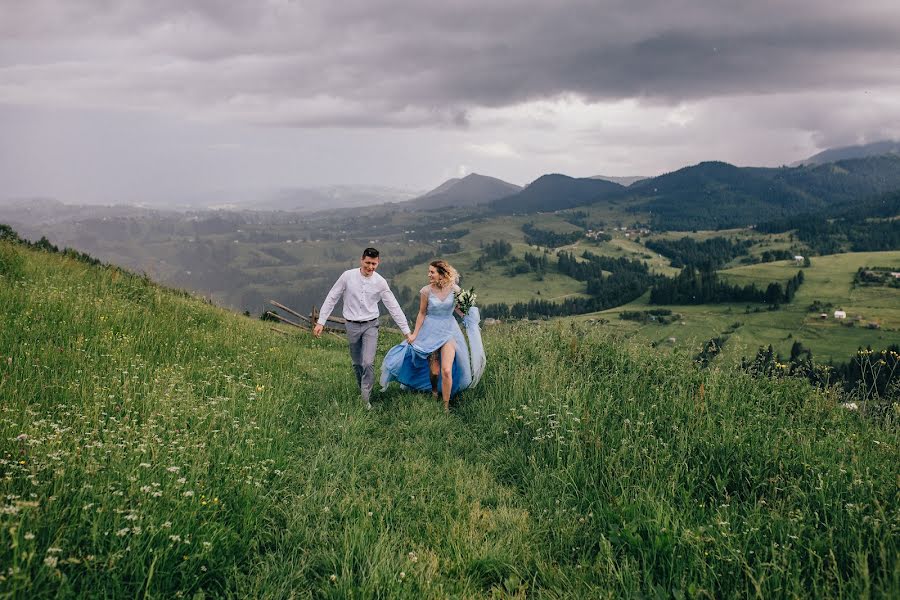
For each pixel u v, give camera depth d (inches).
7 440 148.9
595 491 172.7
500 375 297.3
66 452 137.9
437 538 151.4
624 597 126.0
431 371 293.3
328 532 148.5
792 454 183.0
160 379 238.5
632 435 204.2
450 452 219.3
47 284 390.6
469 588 131.2
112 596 108.3
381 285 277.3
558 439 198.1
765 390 253.6
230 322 492.7
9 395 187.8
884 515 132.4
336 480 179.0
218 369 283.4
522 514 166.7
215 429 191.0
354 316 274.5
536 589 134.8
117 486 137.0
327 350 541.3
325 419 240.7
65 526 117.6
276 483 169.0
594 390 260.8
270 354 362.0
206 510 136.6
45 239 721.0
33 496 119.5
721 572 127.5
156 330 343.9
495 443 228.8
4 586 96.3
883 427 208.8
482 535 153.9
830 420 218.4
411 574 131.7
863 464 168.1
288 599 121.3
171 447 163.5
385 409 275.0
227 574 126.0
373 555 135.3
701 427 205.2
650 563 137.1
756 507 146.0
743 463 178.1
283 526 153.2
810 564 125.2
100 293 421.1
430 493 179.9
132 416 197.0
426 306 287.3
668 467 178.2
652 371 283.1
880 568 119.3
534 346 342.3
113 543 116.1
